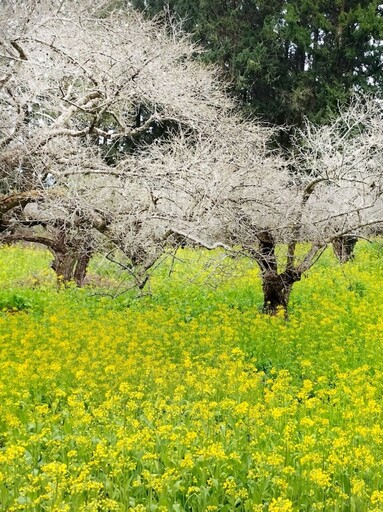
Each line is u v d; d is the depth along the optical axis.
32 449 5.80
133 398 7.30
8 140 8.47
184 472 5.24
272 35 27.41
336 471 5.30
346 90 26.61
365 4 27.95
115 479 5.34
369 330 10.08
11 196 8.43
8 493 4.97
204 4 28.47
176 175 8.66
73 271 15.52
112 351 8.27
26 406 6.72
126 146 21.23
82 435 6.04
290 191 11.01
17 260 20.28
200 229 9.11
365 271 17.78
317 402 6.81
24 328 10.41
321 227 11.22
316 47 27.36
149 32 11.61
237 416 6.62
